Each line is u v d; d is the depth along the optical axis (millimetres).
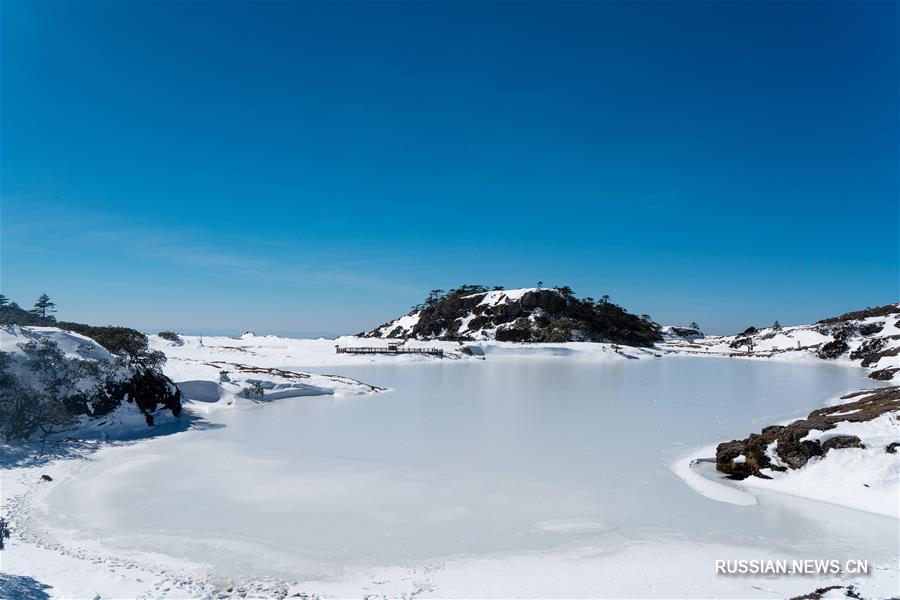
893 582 8117
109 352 21234
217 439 18031
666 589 7836
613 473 14188
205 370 28844
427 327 102125
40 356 17797
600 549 9336
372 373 46000
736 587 7898
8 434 15266
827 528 10422
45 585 7137
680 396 30625
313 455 15883
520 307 95438
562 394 31438
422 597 7602
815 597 7539
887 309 74625
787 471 13727
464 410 24938
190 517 10633
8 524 9930
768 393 32344
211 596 7520
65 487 12406
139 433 18734
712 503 11883
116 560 8547
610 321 99375
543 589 7836
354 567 8555
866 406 17016
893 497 11648
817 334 76438
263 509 11133
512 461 15336
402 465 14781
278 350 63781
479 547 9375
